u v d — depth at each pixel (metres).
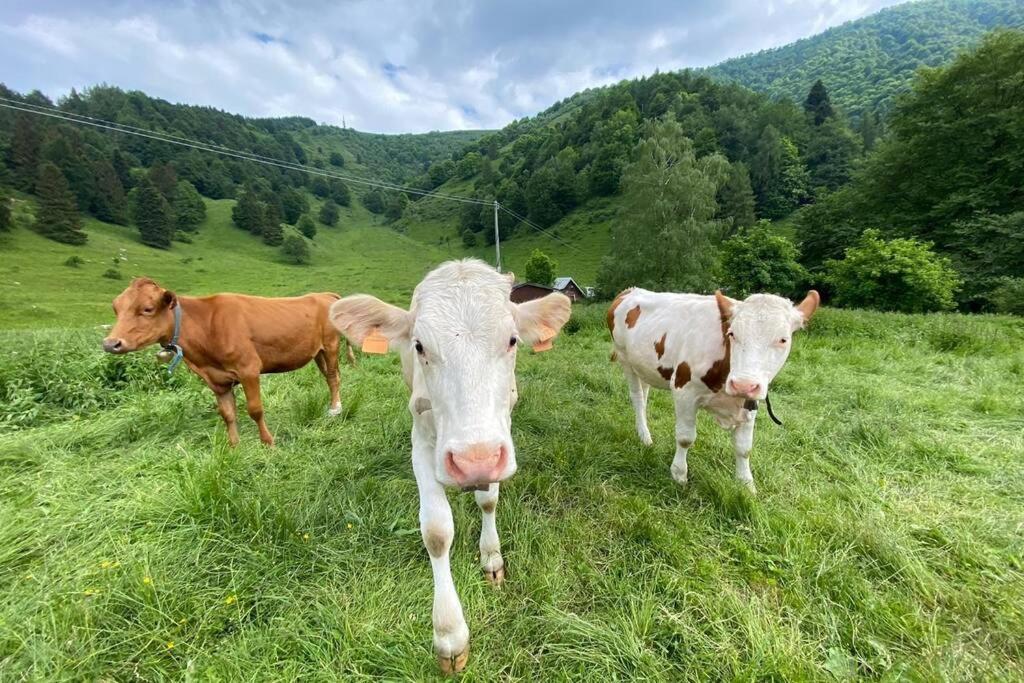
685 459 3.71
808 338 9.70
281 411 5.20
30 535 2.81
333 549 2.79
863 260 18.36
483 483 1.63
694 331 3.64
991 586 2.42
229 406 4.39
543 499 3.44
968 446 4.10
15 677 1.97
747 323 3.06
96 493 3.29
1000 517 3.04
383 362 8.07
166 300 3.93
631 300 4.93
